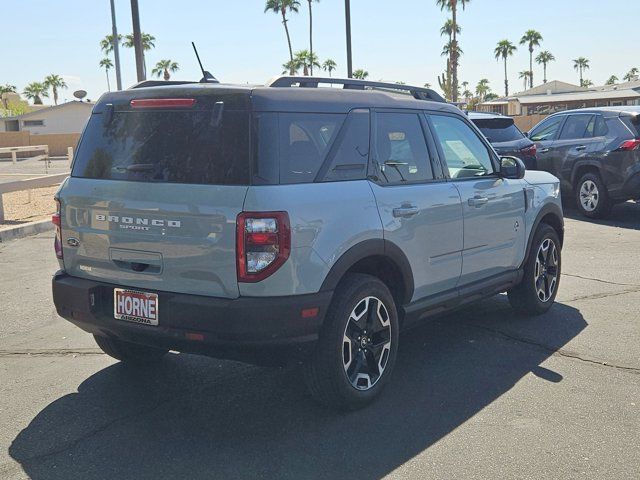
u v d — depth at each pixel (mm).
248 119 3820
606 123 11820
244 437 3982
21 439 3994
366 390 4320
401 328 4781
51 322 6391
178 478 3527
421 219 4672
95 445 3908
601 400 4430
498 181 5633
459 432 3998
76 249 4395
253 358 3875
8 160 37219
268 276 3723
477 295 5457
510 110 66938
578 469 3549
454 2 51188
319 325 3930
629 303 6699
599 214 11906
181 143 3998
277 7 61031
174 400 4539
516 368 5027
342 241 4016
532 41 108375
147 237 4016
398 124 4750
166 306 3932
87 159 4418
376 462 3662
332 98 4273
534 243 6102
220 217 3750
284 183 3832
